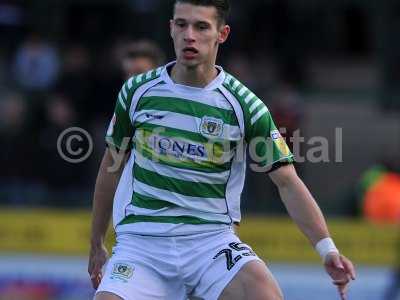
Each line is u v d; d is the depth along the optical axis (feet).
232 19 161.58
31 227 120.67
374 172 132.67
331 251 52.90
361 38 175.11
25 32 167.43
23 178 132.57
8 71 158.81
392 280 117.60
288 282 118.11
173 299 54.49
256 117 53.67
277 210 125.18
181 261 53.72
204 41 52.80
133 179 55.06
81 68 145.48
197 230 53.93
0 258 119.75
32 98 144.15
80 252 120.16
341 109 165.17
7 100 145.07
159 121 53.88
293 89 154.92
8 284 119.03
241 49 161.38
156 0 155.74
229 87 53.88
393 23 168.76
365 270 118.32
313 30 169.89
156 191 54.03
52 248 120.26
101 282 54.08
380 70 168.35
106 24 165.58
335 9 172.35
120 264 53.88
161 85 54.13
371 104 167.22
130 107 54.75
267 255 119.24
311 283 117.91
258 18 163.94
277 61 161.79
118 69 144.25
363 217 127.95
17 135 133.90
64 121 135.95
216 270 53.26
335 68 173.17
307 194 53.98
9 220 120.78
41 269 119.34
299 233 118.73
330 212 130.21
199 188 53.83
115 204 55.72
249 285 52.21
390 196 127.34
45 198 128.26
